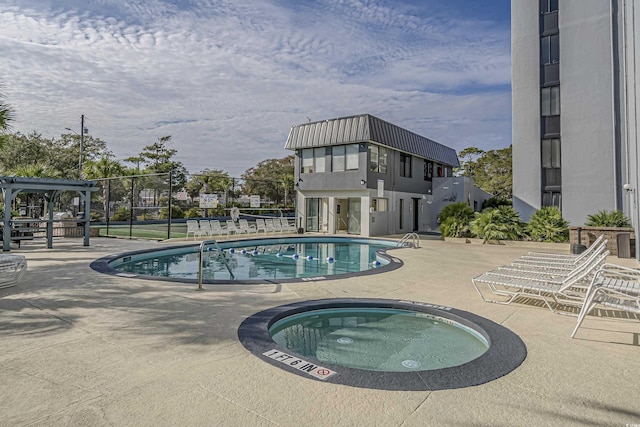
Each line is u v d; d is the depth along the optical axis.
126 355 3.33
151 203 24.06
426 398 2.62
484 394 2.70
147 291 5.89
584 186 15.12
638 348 3.69
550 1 16.06
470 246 13.99
